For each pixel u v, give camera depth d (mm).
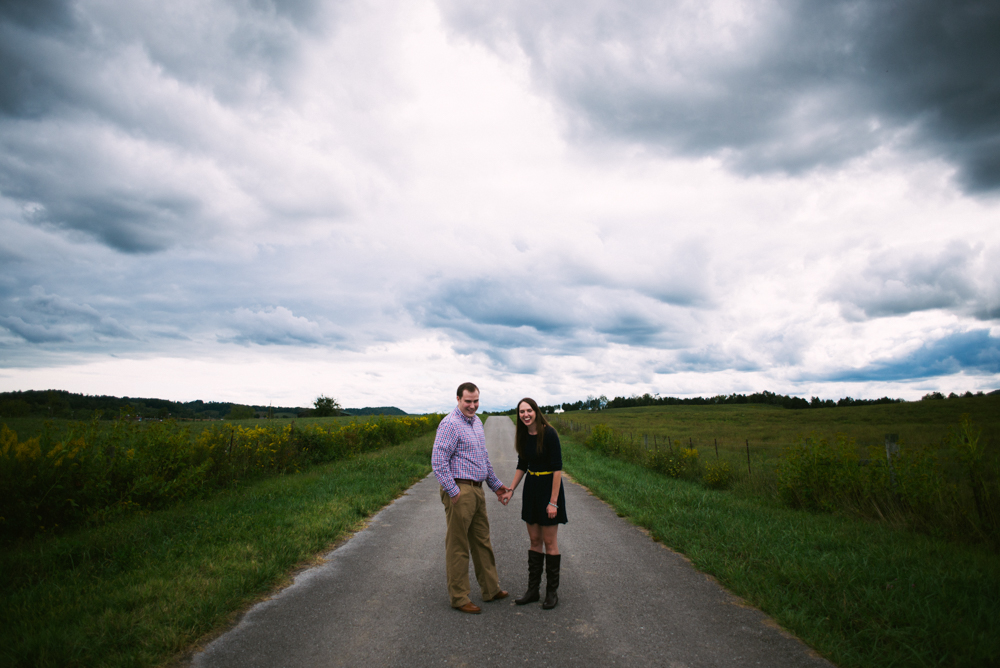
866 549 5340
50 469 6473
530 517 4285
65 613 3713
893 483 7371
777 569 4773
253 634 3594
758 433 29281
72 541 5484
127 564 4914
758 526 6480
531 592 4289
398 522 7461
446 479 4133
